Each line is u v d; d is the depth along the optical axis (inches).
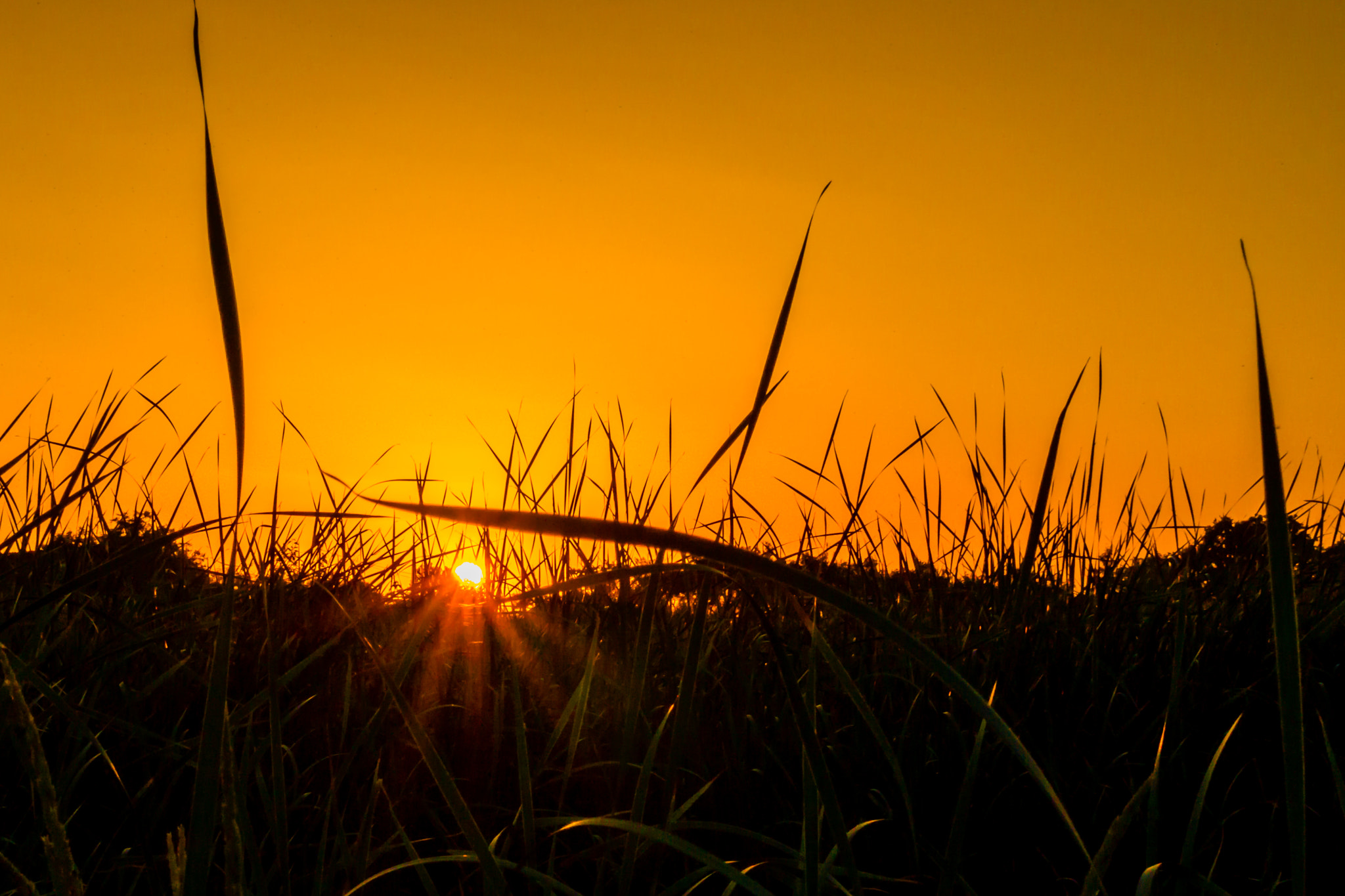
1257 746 110.9
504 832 84.7
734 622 133.4
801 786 102.9
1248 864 97.6
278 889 72.9
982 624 144.4
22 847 82.4
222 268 53.8
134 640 119.1
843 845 61.7
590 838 98.8
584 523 42.7
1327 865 96.3
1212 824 100.5
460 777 107.2
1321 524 158.6
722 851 98.0
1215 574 150.7
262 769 102.6
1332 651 128.2
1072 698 118.6
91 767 101.0
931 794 105.0
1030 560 89.7
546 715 123.5
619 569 66.4
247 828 70.4
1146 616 143.6
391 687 66.5
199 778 57.2
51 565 136.9
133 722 104.8
